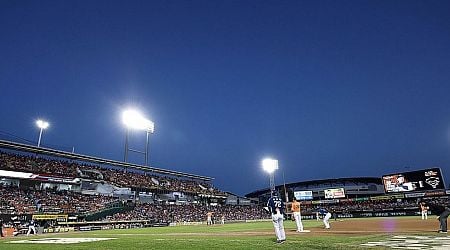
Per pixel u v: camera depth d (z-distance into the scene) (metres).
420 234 17.27
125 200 70.50
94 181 66.50
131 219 59.06
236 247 13.60
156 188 78.25
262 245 14.09
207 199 92.31
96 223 50.25
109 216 58.06
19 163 59.12
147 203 72.56
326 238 16.45
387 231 21.59
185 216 71.62
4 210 46.53
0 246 17.19
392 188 72.25
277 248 12.67
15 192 53.34
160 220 62.75
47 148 63.34
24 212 48.31
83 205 59.03
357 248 11.59
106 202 64.62
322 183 112.81
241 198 102.38
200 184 97.25
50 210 52.28
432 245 11.96
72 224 47.66
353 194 109.69
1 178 54.25
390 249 11.06
